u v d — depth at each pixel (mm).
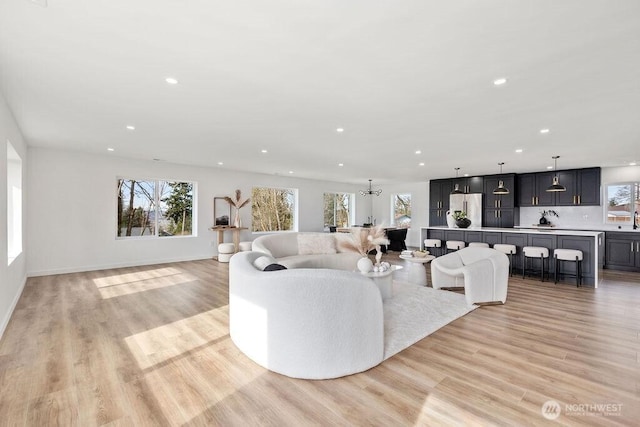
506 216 8250
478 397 2014
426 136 4445
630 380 2213
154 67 2426
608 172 7207
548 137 4453
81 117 3684
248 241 8445
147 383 2176
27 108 3379
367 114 3516
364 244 4301
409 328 3172
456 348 2734
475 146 5078
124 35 1984
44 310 3723
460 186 9133
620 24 1818
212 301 4141
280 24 1859
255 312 2441
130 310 3750
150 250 6836
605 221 7246
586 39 1989
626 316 3584
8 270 3484
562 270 5500
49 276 5492
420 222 10719
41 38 2014
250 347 2514
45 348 2703
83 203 5941
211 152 5766
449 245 6688
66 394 2037
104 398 1999
